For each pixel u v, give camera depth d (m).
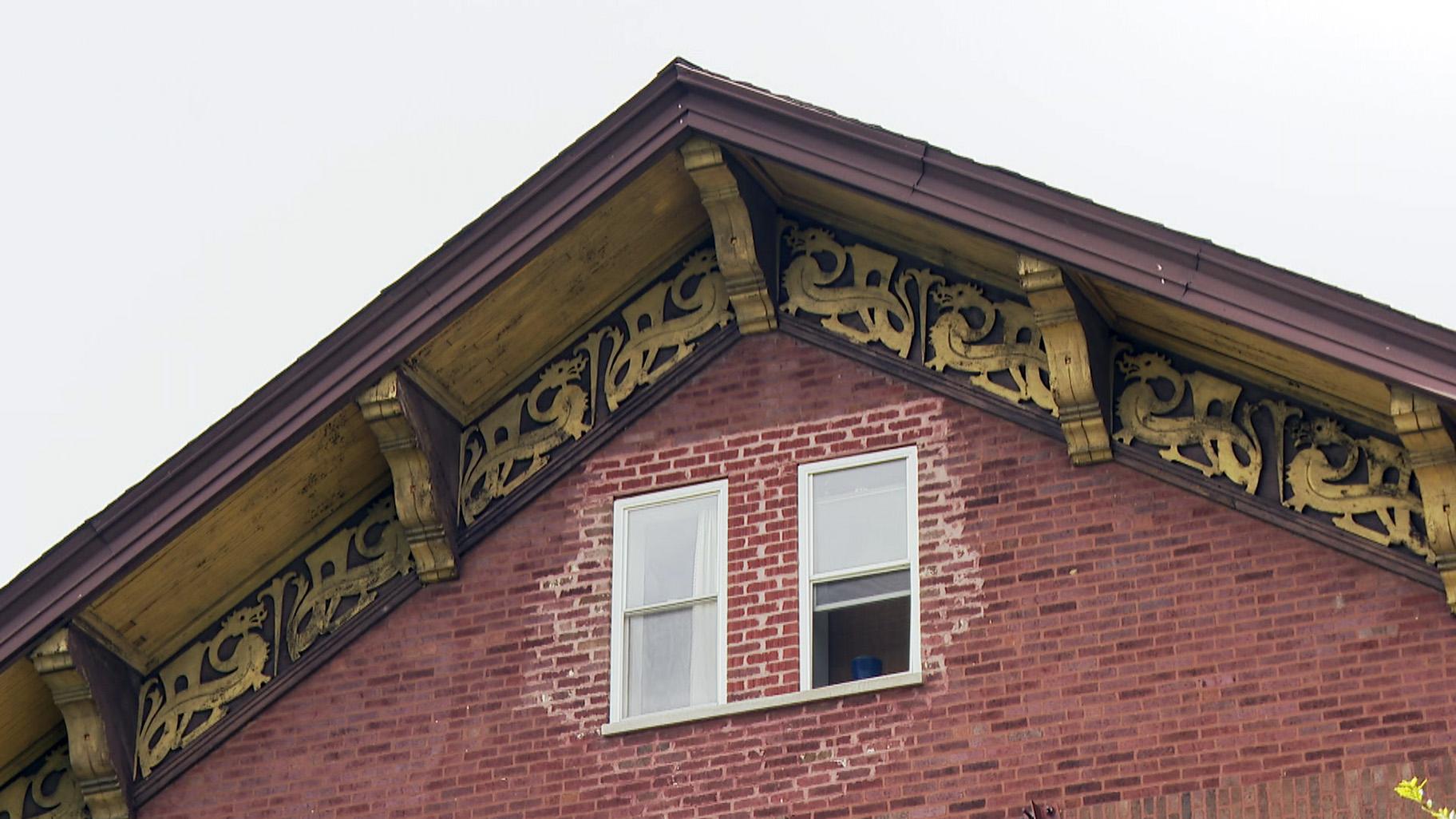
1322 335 22.09
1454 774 21.31
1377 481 22.61
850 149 24.02
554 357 25.80
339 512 25.78
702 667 24.06
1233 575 22.66
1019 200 23.31
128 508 24.67
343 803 24.50
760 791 23.20
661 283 25.73
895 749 22.95
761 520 24.36
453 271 24.62
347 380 24.59
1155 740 22.23
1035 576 23.22
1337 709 21.88
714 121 24.42
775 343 25.09
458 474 25.50
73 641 24.83
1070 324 23.39
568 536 24.98
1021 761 22.55
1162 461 23.27
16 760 25.72
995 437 23.92
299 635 25.38
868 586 23.80
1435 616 21.95
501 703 24.45
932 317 24.59
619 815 23.56
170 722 25.41
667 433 25.08
